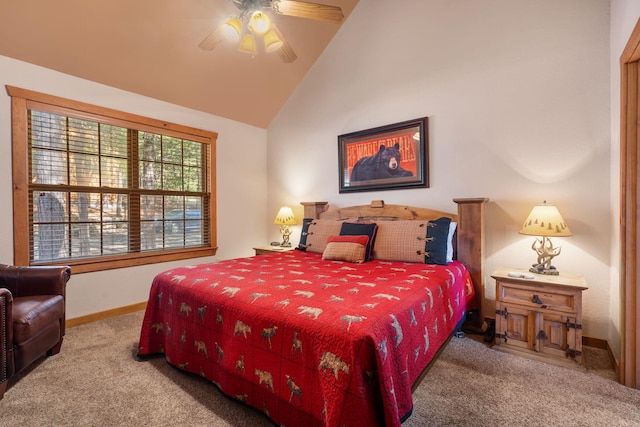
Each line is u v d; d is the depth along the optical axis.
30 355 1.87
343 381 1.13
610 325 2.19
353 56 3.62
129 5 2.56
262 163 4.56
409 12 3.18
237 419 1.50
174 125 3.53
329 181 3.87
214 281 1.91
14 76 2.47
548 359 2.01
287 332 1.35
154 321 2.11
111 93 3.03
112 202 3.09
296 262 2.62
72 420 1.50
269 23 2.13
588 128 2.28
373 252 2.79
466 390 1.71
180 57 3.13
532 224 2.18
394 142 3.25
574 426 1.42
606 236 2.23
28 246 2.55
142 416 1.53
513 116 2.59
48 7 2.32
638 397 1.64
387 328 1.25
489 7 2.70
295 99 4.23
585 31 2.29
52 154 2.71
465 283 2.42
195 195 3.82
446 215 2.90
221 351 1.64
